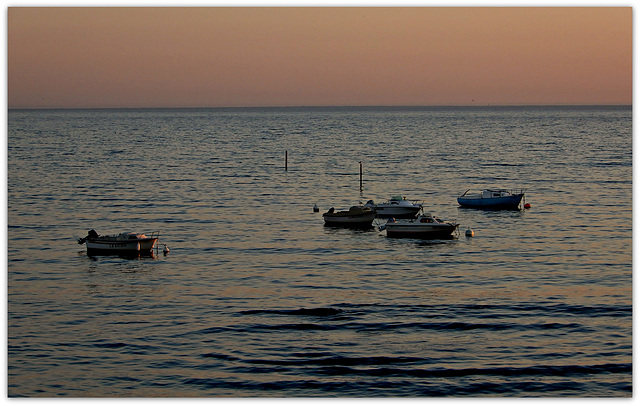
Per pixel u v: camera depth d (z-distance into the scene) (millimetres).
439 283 52344
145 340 41562
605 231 71750
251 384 36594
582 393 35625
